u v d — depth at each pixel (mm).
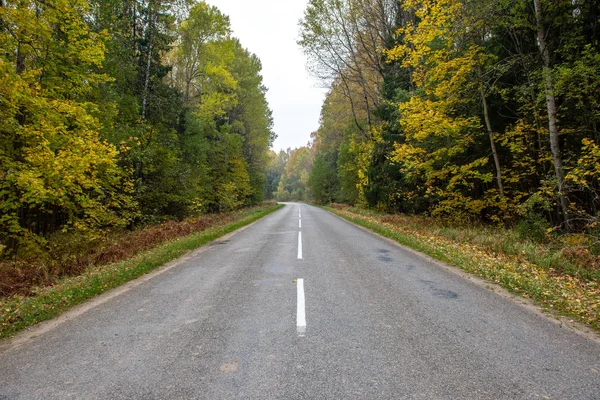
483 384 2932
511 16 11812
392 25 22703
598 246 8844
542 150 12930
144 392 2902
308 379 3057
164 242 12102
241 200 36688
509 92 13656
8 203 8945
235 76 31938
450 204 14758
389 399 2725
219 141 30547
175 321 4625
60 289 6176
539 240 10523
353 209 32438
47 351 3773
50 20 9695
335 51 23172
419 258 8984
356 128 34188
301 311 4887
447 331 4113
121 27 15633
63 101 10000
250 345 3799
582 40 11297
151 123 18000
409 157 15164
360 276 6980
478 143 14922
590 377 3043
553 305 5070
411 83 20609
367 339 3896
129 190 14406
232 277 7152
